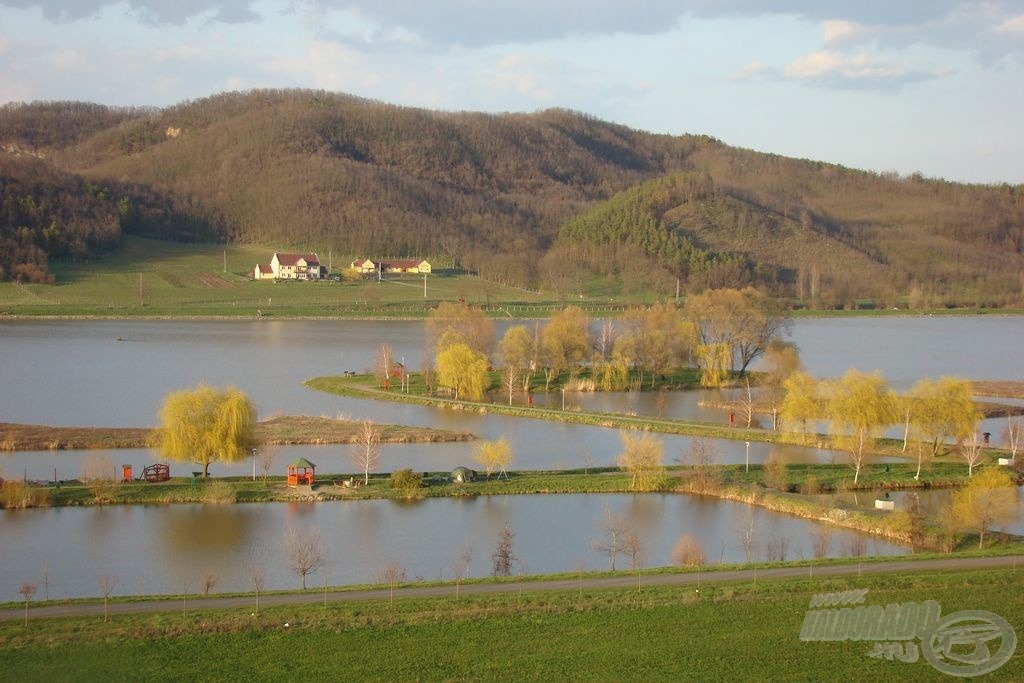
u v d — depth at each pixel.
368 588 93.44
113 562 104.50
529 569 103.94
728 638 83.81
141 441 159.38
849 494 132.25
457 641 82.44
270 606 88.06
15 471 140.38
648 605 89.44
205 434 134.88
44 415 185.12
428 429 172.62
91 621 84.12
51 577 99.81
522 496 131.50
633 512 124.81
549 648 81.50
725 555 108.31
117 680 75.12
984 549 106.25
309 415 185.62
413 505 126.69
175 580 99.38
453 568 103.38
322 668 77.56
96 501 124.56
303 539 111.25
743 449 160.75
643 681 76.62
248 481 134.38
